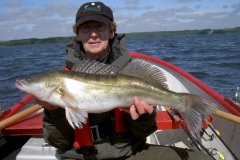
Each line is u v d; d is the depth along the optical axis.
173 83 2.12
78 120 0.98
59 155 1.19
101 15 1.17
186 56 7.59
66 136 1.10
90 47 1.18
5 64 7.40
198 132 0.98
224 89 3.74
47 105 1.03
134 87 1.00
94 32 1.16
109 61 1.22
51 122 1.08
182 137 1.65
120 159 1.14
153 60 2.27
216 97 1.60
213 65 5.70
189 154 1.16
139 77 1.02
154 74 1.03
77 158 1.13
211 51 9.16
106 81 1.00
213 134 1.46
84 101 1.00
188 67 5.54
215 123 1.60
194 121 0.99
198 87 1.79
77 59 1.16
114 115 1.11
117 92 1.00
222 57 7.11
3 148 1.44
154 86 1.01
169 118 1.42
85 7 1.18
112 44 1.20
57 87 0.99
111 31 1.21
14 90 4.10
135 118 1.01
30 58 9.05
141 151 1.18
